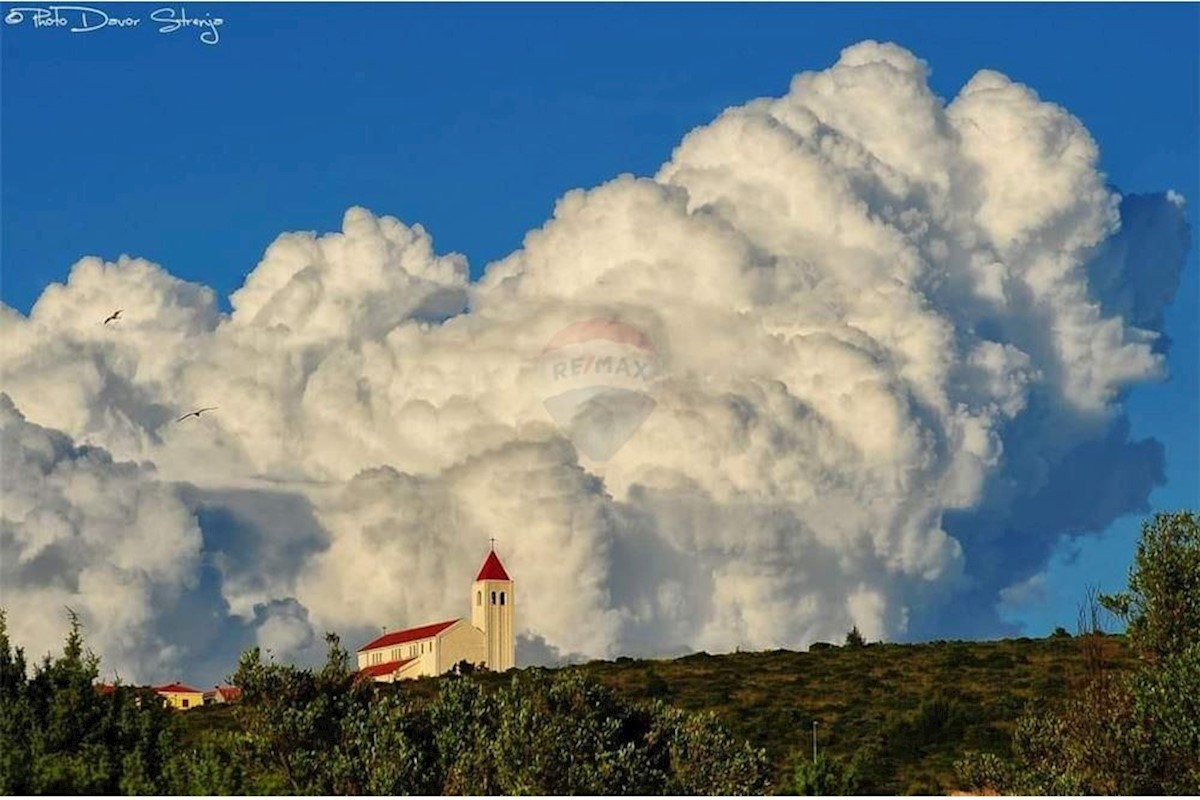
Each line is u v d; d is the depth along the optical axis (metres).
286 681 142.75
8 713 130.75
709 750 141.50
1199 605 139.00
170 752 131.62
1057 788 130.25
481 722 143.12
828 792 139.12
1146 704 132.12
